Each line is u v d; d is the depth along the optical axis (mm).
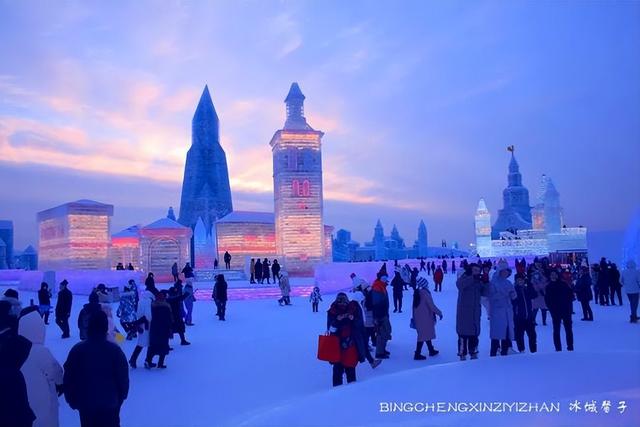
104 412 5348
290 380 10750
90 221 44344
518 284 11977
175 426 7855
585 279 17781
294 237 49250
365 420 6297
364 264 37375
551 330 15688
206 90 105562
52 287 34406
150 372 11617
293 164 49969
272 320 20969
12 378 4469
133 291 16578
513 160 135250
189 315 19578
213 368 11977
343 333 9656
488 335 15195
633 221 30016
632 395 6809
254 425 6520
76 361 5387
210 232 67250
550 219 79000
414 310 12312
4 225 103500
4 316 5871
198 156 102312
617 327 16016
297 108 52969
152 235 45344
